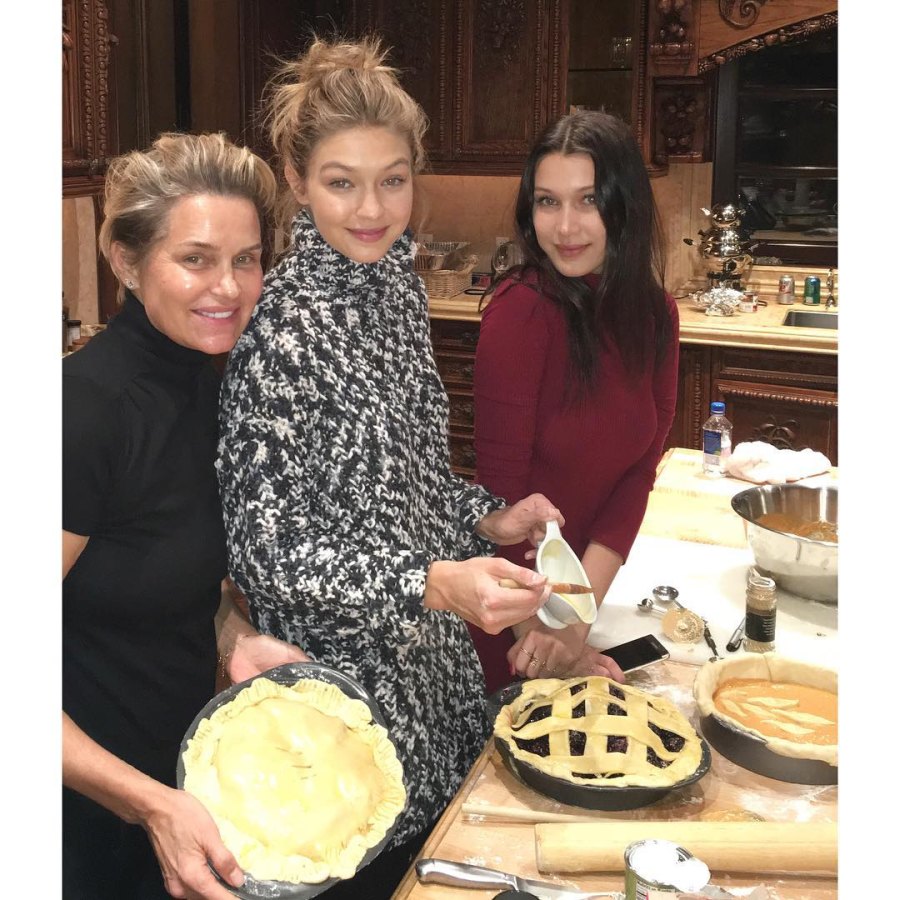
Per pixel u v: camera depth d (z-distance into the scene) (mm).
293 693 1280
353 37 4691
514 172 4629
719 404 2531
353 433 1356
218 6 4254
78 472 1240
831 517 2049
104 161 3463
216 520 1380
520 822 1267
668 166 4637
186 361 1339
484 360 1833
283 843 1125
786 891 1149
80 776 1164
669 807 1280
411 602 1277
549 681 1418
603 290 1791
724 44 4188
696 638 1709
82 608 1339
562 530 1949
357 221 1353
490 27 4520
